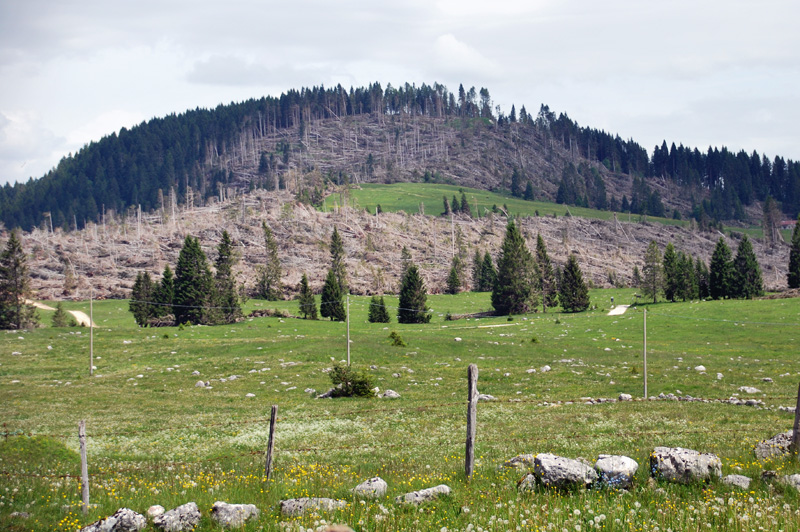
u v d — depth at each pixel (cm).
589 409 4325
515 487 1791
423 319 15425
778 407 4147
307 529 1455
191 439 3716
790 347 8800
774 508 1431
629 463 1777
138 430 4081
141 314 14938
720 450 2342
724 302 13812
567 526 1383
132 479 2391
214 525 1622
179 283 15512
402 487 1936
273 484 2028
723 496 1578
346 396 5519
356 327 13412
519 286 16812
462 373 6712
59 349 8944
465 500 1686
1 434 3038
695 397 4966
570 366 7138
